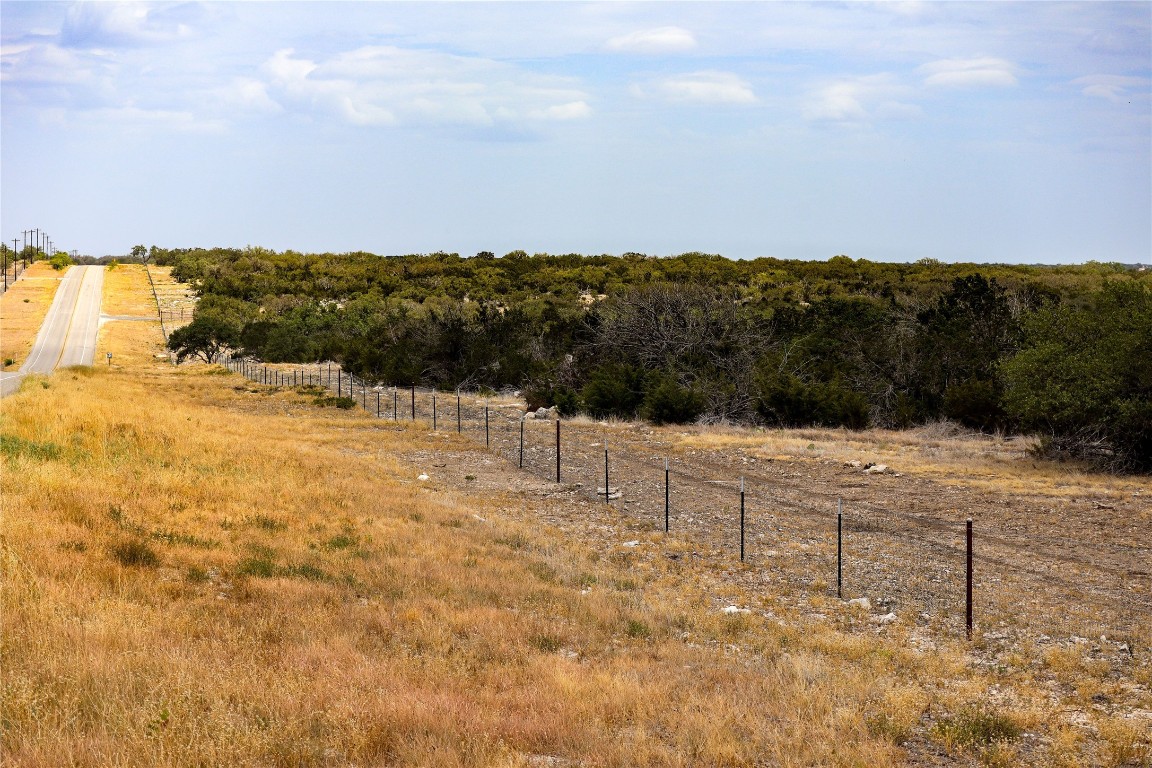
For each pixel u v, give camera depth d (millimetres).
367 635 9695
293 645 8898
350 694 7332
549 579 13359
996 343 34969
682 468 24688
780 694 8516
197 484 16875
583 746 6895
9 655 7336
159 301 124812
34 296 127438
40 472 15094
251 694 7094
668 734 7449
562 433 31703
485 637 9914
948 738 7605
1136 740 7777
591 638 10312
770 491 21453
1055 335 25703
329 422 33312
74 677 6895
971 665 10250
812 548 16094
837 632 11422
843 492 21203
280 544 13477
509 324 50656
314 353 69375
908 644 10992
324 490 18094
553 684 8328
